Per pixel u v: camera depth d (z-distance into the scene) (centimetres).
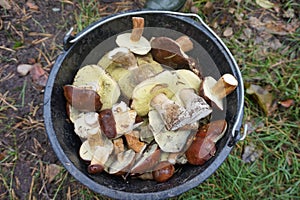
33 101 86
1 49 89
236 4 96
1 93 86
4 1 92
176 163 71
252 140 87
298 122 88
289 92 90
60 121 69
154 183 69
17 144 83
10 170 82
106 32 73
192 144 69
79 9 93
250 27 95
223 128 69
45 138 84
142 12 71
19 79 88
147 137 71
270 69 92
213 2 96
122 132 68
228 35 94
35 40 91
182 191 64
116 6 94
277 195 83
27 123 85
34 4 93
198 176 65
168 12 71
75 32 91
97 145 68
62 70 69
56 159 83
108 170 69
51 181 82
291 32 95
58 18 92
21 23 91
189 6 94
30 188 81
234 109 69
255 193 83
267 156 86
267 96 89
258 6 96
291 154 86
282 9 96
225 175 84
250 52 93
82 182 63
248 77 91
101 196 82
